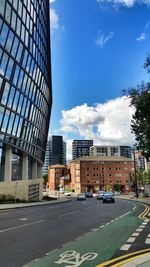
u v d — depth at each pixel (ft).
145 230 46.91
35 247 32.60
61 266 24.22
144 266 23.70
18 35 138.92
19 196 162.30
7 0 123.54
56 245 33.83
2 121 129.29
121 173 478.18
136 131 70.74
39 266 24.21
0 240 37.27
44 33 198.80
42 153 220.43
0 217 72.69
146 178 348.38
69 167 531.09
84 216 75.31
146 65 66.59
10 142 143.02
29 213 86.94
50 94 232.94
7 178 145.18
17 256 28.07
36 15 172.45
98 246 33.17
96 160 476.54
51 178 545.44
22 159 175.01
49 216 75.61
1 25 119.55
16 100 143.23
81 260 26.30
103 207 117.91
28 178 195.21
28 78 159.02
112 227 51.29
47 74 213.05
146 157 75.00
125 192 470.80
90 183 467.93
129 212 88.28
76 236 40.86
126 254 28.71
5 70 127.03
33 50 165.37
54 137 629.10
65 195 386.32
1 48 120.88
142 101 64.75
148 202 157.48
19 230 47.32
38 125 190.49
